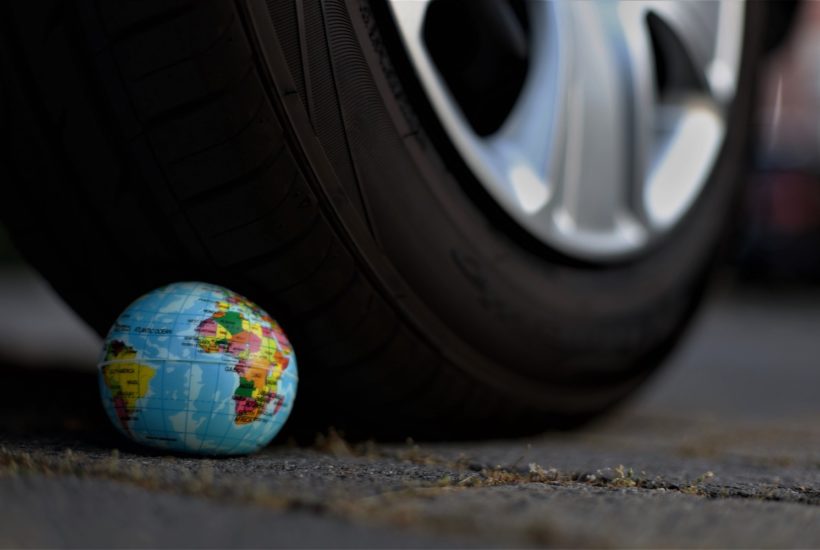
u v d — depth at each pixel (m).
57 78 1.54
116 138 1.55
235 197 1.54
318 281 1.56
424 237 1.59
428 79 1.59
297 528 1.43
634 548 1.42
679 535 1.44
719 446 1.71
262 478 1.50
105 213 1.56
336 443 1.60
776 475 1.59
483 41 1.64
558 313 1.66
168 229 1.56
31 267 1.61
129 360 1.53
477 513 1.45
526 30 1.66
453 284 1.60
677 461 1.63
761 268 5.95
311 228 1.55
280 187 1.54
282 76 1.54
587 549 1.42
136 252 1.57
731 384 2.67
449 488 1.49
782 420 1.95
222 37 1.52
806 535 1.45
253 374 1.53
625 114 1.70
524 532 1.43
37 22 1.54
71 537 1.41
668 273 1.74
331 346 1.58
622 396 1.74
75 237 1.58
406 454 1.59
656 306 1.74
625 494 1.50
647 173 1.71
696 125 1.76
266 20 1.53
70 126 1.55
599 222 1.68
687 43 1.74
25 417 1.64
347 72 1.56
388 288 1.58
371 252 1.57
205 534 1.42
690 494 1.51
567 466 1.58
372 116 1.57
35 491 1.45
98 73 1.54
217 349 1.53
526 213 1.63
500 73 1.65
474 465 1.56
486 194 1.62
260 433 1.54
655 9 1.72
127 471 1.48
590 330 1.68
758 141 1.84
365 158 1.57
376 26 1.57
